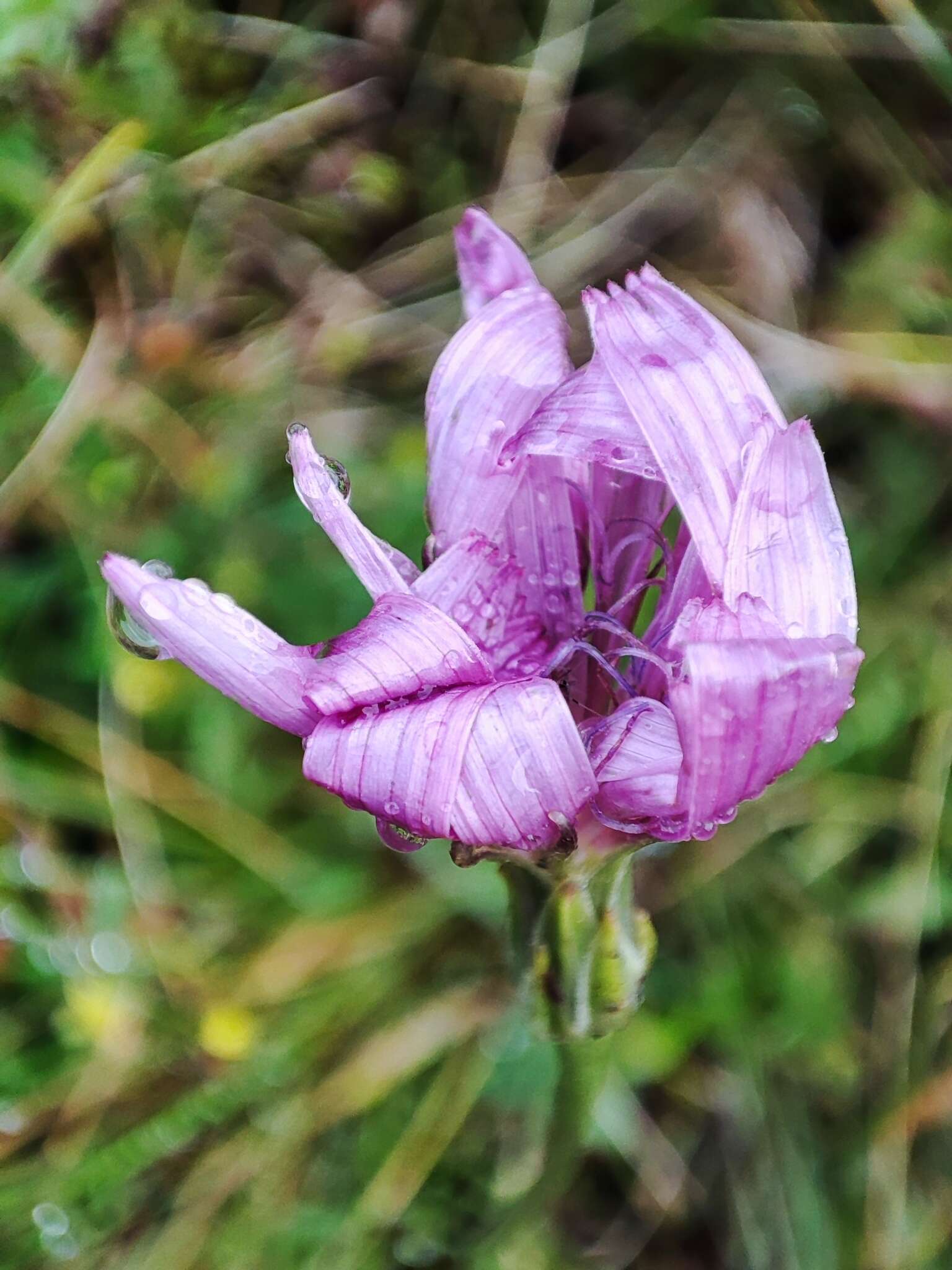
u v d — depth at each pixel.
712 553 0.12
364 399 0.21
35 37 0.18
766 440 0.12
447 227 0.22
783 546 0.12
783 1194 0.17
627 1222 0.18
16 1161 0.17
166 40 0.19
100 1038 0.17
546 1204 0.15
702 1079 0.18
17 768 0.18
